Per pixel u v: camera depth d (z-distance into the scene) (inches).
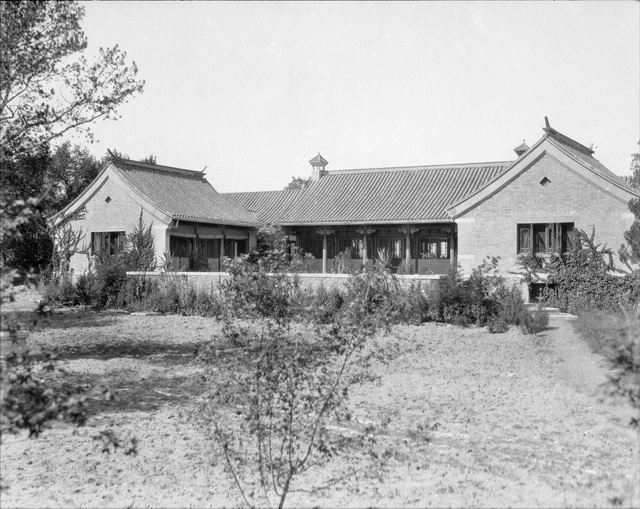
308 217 1295.5
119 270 1033.5
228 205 1418.6
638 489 248.8
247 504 237.0
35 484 266.1
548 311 810.8
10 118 541.3
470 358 561.9
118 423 354.9
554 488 252.2
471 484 259.1
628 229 942.4
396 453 291.7
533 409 380.5
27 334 387.9
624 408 371.6
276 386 252.2
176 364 541.3
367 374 263.0
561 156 982.4
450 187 1273.4
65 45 553.9
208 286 984.3
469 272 1040.2
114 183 1273.4
